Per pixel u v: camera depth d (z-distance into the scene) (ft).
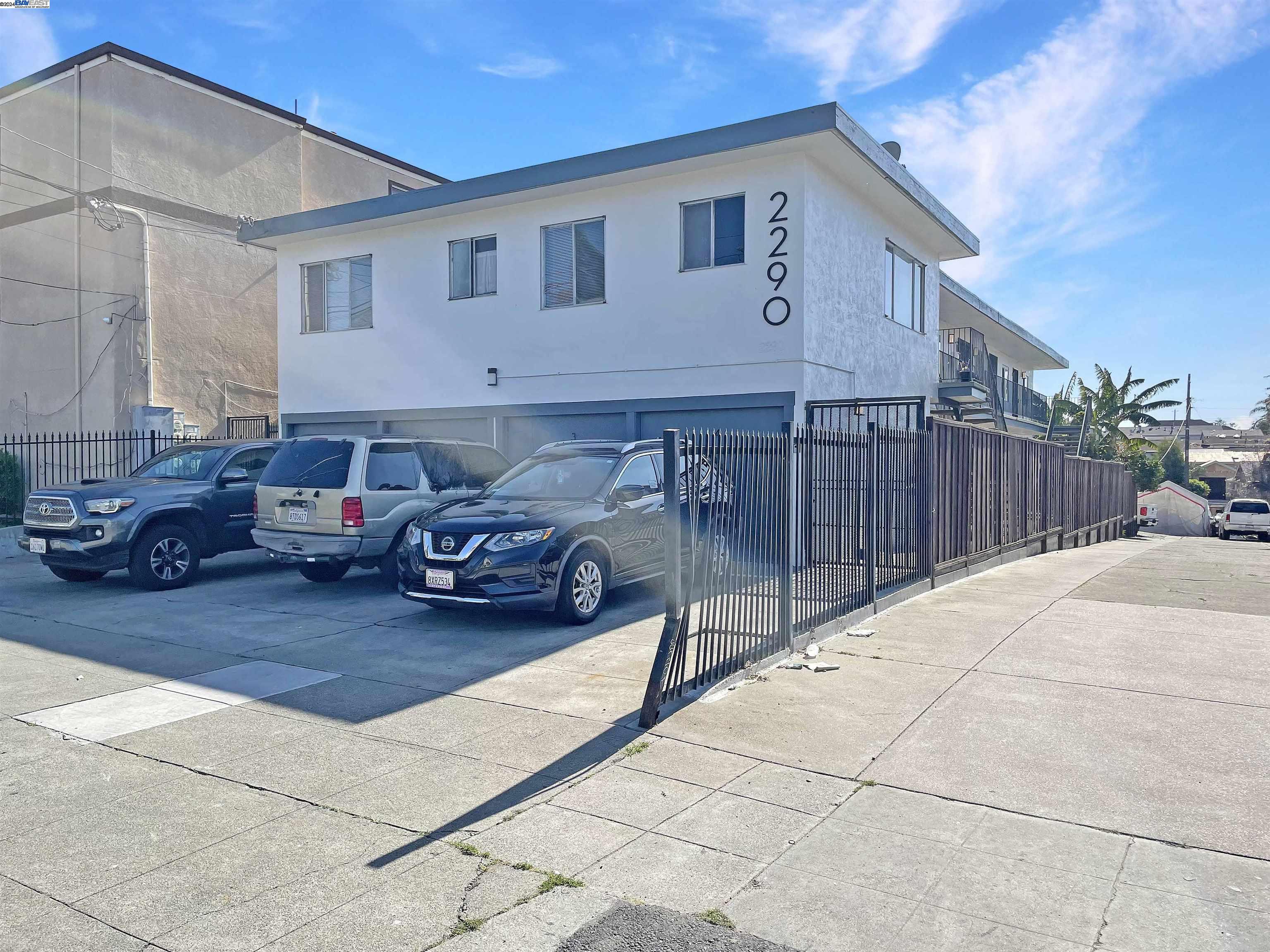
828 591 26.40
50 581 38.63
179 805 15.05
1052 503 58.44
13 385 65.00
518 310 49.88
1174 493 137.18
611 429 47.37
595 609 28.96
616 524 29.89
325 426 58.34
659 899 11.93
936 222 54.24
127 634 27.96
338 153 75.00
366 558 34.47
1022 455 50.06
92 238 60.59
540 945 10.91
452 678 22.47
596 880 12.44
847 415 45.32
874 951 10.69
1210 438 287.69
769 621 23.08
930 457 35.04
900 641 26.04
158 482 37.42
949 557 37.65
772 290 42.42
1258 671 22.65
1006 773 16.05
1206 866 12.64
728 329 43.57
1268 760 16.58
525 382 49.78
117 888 12.32
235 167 65.10
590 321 47.50
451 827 14.12
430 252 53.16
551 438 49.39
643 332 45.88
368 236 55.57
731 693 20.80
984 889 12.08
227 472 39.19
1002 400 87.30
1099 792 15.23
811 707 19.75
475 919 11.50
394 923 11.42
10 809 14.93
